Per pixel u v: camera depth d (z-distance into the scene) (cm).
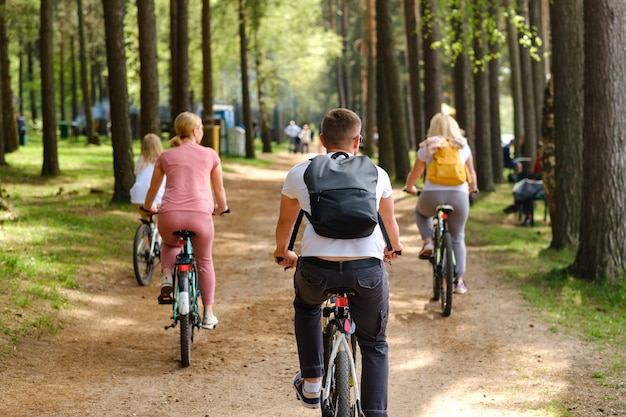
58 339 866
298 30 4872
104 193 2297
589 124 1195
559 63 1530
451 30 2027
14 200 2045
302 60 4925
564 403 675
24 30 3619
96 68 6750
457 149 1045
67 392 693
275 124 7988
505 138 5516
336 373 504
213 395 705
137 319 991
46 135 2683
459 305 1084
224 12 4069
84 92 4831
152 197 850
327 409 507
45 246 1359
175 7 3459
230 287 1218
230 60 4891
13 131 3684
